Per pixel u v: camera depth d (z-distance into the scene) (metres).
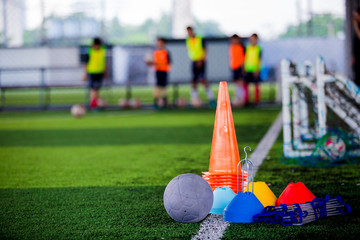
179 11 24.38
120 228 3.07
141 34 35.56
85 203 3.79
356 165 5.29
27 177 5.02
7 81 22.27
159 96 18.36
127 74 25.25
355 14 10.05
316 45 23.50
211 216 3.30
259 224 3.07
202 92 27.72
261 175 4.81
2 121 13.00
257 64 16.81
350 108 6.18
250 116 12.55
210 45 21.19
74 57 22.44
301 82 5.80
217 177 3.78
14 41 23.91
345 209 3.27
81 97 24.84
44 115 15.12
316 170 5.04
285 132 5.75
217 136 3.88
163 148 7.16
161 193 4.11
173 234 2.90
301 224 3.01
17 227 3.14
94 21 24.97
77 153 6.81
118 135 9.06
